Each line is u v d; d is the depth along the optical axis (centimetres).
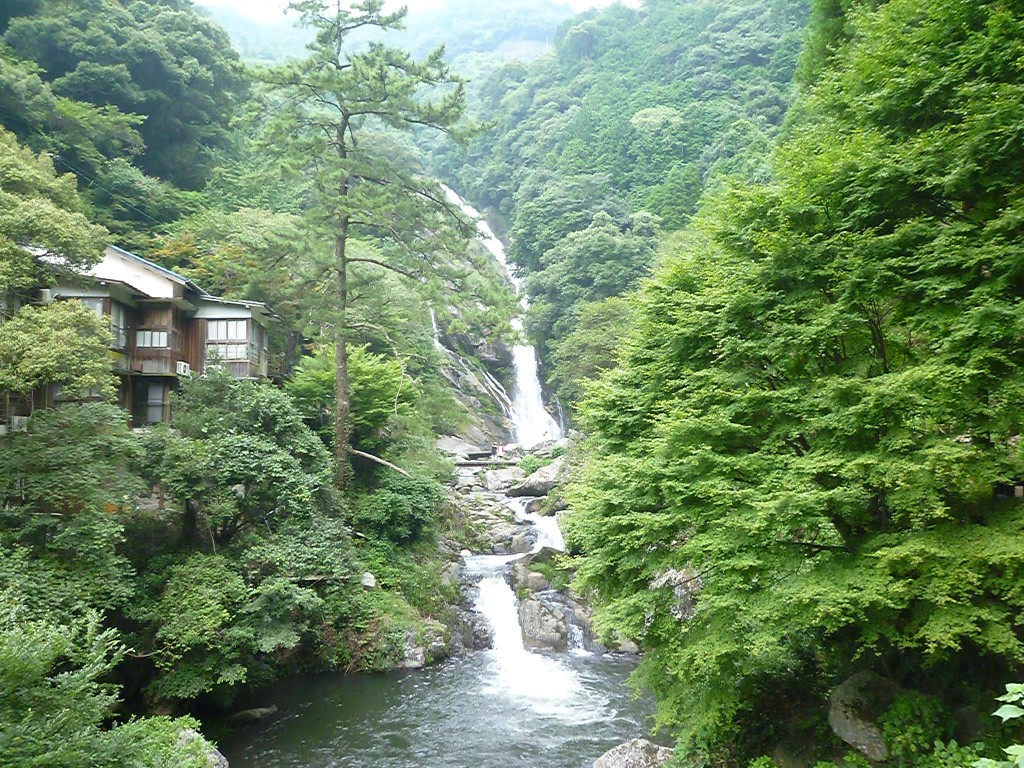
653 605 1002
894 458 781
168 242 3008
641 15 8694
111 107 3394
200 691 1504
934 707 870
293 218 3519
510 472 3303
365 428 2548
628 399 1192
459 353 4462
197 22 4212
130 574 1448
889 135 961
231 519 1777
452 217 2425
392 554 2228
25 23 3450
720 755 1084
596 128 6544
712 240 1127
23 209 1550
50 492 1346
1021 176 795
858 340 973
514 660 1964
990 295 776
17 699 710
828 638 1068
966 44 855
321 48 2317
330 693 1698
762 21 6838
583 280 4650
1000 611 724
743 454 961
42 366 1363
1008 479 746
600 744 1423
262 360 2656
